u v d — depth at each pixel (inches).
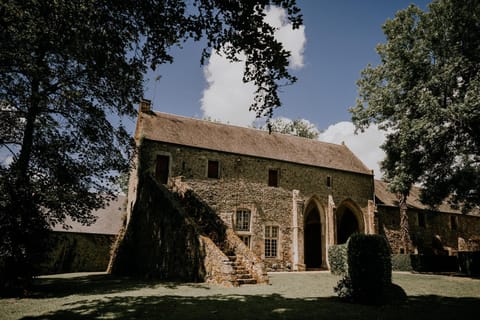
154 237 596.7
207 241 457.7
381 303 298.4
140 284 433.7
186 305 273.1
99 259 875.4
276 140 965.2
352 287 314.0
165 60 247.8
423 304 308.2
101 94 495.5
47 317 236.8
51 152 497.7
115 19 261.9
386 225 1008.9
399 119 722.2
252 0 205.5
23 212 388.5
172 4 224.8
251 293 350.6
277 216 822.5
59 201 464.1
